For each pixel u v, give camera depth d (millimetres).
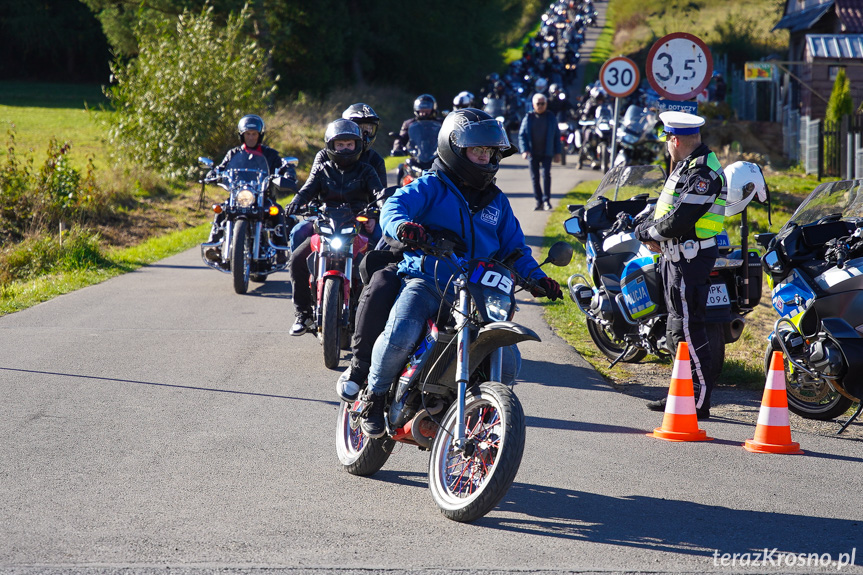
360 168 19188
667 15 161375
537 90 72625
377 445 11164
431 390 10336
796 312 14711
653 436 13594
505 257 11047
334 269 17219
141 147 51031
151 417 13836
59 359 17312
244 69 54031
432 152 28078
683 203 13914
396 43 107188
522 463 12188
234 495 10703
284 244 25859
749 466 12312
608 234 18203
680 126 14266
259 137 26203
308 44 93812
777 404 13094
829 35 64250
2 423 13359
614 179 19609
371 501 10656
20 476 11164
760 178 14828
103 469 11508
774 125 68062
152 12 77438
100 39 121375
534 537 9648
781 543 9656
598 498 10930
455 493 10414
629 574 8781
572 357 18469
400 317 10305
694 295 14422
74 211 35438
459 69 111750
